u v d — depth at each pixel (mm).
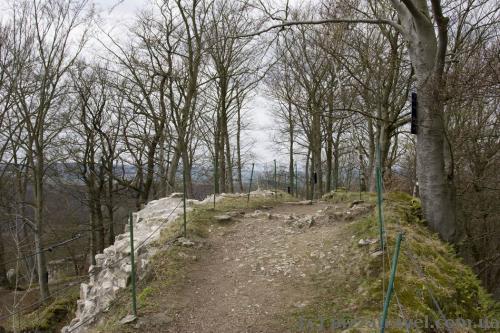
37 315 13344
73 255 23516
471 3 10883
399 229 6863
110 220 22984
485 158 14305
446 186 7691
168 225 9250
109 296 7109
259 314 5410
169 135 19750
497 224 15758
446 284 5500
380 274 5680
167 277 6543
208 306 5742
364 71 14719
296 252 7352
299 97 18812
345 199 12227
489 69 5539
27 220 17109
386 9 12625
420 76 7531
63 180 22078
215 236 8633
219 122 23734
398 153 23062
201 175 24750
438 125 7496
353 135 24172
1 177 21000
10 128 19188
